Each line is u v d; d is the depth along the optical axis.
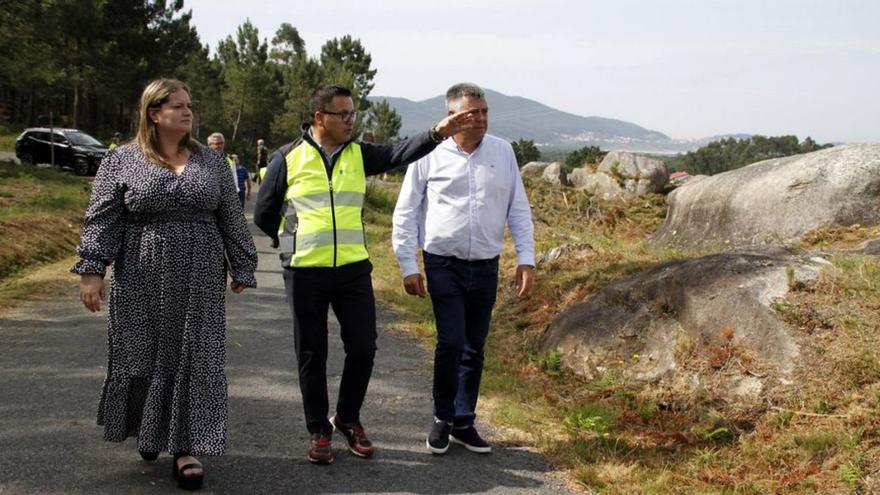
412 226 4.45
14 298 8.23
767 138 103.75
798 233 7.20
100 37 34.38
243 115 59.62
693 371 4.90
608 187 15.02
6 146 39.22
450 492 3.76
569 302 6.92
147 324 3.62
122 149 3.71
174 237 3.63
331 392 5.42
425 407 5.16
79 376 5.42
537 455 4.32
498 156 4.40
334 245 4.06
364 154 4.25
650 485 3.80
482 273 4.39
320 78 51.88
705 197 8.51
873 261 5.20
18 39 21.06
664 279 5.54
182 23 43.47
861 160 7.14
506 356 6.40
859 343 4.36
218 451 3.61
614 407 5.00
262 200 4.21
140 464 3.89
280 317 7.90
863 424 3.92
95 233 3.57
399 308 8.58
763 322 4.74
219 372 3.69
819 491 3.58
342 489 3.73
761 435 4.18
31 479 3.63
